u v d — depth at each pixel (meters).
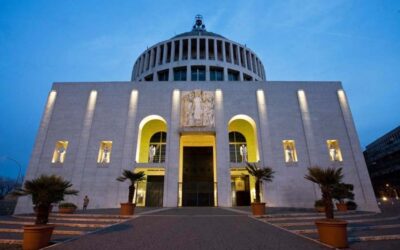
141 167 25.83
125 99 29.00
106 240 7.53
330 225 6.87
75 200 24.30
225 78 38.47
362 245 6.91
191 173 30.58
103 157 26.67
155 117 28.41
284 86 29.72
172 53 40.09
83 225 10.47
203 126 27.34
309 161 26.05
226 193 24.52
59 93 29.25
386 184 68.62
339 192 18.64
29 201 24.08
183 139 30.73
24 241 6.66
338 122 28.03
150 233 8.63
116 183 25.12
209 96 28.86
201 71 39.00
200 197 26.77
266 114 28.12
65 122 27.77
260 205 14.06
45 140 26.92
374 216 14.64
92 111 28.25
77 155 26.19
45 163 25.92
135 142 26.81
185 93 29.11
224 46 40.94
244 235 8.24
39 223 7.25
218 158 25.95
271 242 7.20
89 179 25.20
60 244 7.08
